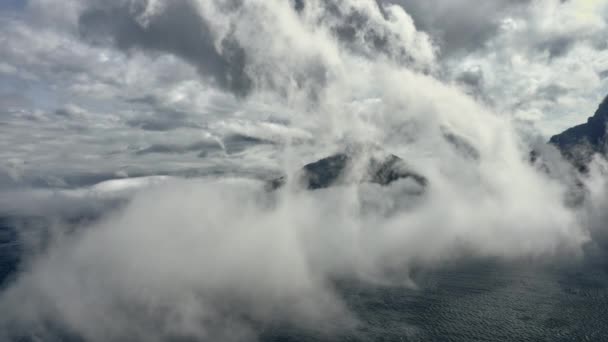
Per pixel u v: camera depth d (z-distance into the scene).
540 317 156.62
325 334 154.12
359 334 152.88
